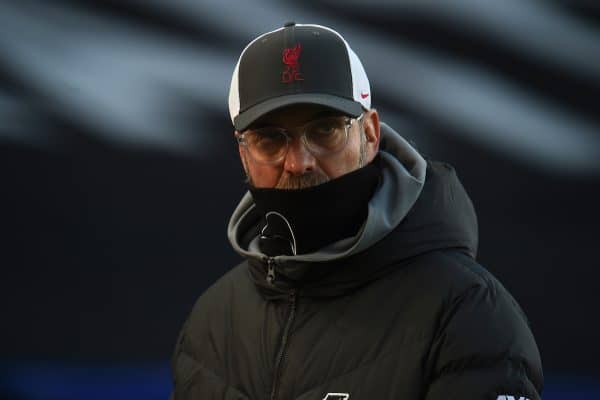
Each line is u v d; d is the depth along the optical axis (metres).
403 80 14.56
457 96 14.54
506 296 5.29
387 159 5.63
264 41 5.55
